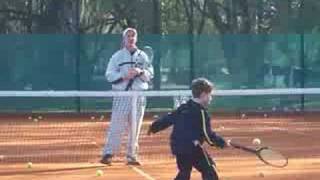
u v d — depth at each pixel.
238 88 26.34
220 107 25.88
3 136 17.33
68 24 28.38
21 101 25.44
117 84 11.83
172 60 26.11
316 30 29.45
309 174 10.73
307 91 13.53
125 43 11.84
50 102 25.45
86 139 16.53
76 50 25.86
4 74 25.69
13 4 28.56
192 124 7.82
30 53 25.78
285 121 22.61
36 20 28.56
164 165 11.76
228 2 29.94
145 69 11.88
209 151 13.63
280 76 26.53
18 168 11.50
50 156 13.16
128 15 29.11
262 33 29.42
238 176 10.47
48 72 25.78
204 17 29.91
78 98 25.50
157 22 29.06
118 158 12.59
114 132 11.86
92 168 11.45
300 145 15.30
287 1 29.61
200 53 26.27
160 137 16.72
